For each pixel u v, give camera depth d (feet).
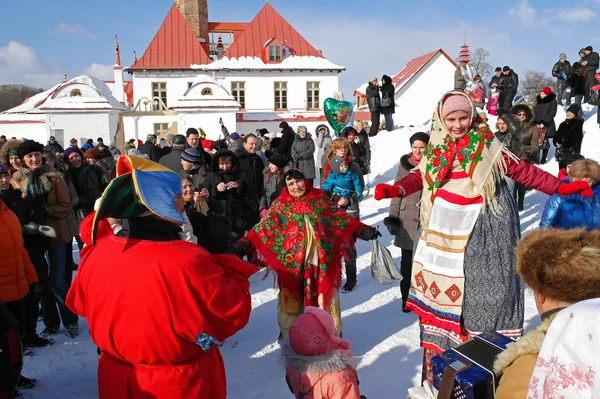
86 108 77.66
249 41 110.22
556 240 4.63
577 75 48.08
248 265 7.41
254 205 21.25
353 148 33.73
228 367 12.91
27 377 12.55
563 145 33.30
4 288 12.21
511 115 24.11
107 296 6.34
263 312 17.04
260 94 107.34
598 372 3.29
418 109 118.01
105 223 7.10
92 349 14.32
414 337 14.32
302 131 36.81
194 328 6.26
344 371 7.87
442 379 5.66
